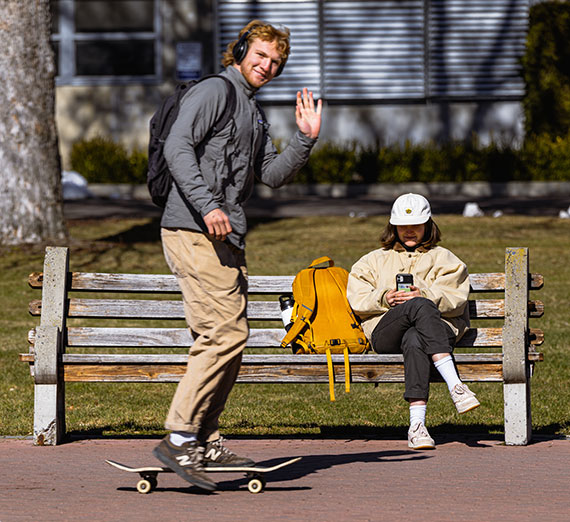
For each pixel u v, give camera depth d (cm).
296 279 1708
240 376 1625
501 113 7150
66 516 1196
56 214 4381
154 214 5419
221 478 1416
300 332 1675
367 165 6656
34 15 4259
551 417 1928
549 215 5378
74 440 1703
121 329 1698
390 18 7044
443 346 1561
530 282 1697
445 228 4912
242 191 1302
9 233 4281
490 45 7062
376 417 1961
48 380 1636
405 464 1499
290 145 1352
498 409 2020
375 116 7131
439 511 1220
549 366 2461
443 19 7044
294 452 1600
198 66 6981
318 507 1238
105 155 6638
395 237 1703
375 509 1230
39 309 1712
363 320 1689
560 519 1185
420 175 6675
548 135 6744
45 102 4325
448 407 2047
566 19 6894
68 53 7012
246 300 1305
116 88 7006
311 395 2220
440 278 1636
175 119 1260
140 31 7050
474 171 6650
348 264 4019
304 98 1354
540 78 6912
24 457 1551
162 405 2084
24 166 4291
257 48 1293
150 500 1277
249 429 1844
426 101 7125
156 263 4059
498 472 1441
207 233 1265
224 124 1265
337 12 7012
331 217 5300
